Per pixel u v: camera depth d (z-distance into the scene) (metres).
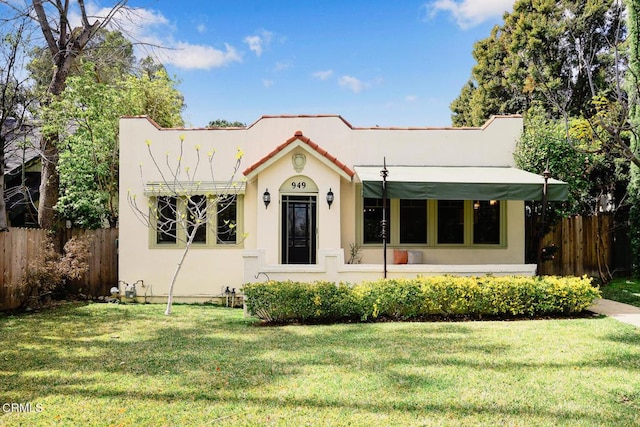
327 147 22.55
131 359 11.19
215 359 11.11
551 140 21.73
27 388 9.08
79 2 26.94
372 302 16.02
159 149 22.66
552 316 16.36
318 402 8.27
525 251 23.19
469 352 11.50
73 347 12.54
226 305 21.80
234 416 7.71
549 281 16.42
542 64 38.12
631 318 15.62
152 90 31.22
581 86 37.56
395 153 22.53
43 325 15.93
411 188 18.66
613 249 25.94
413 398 8.43
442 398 8.43
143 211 22.47
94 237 23.58
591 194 30.77
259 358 11.16
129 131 22.66
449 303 16.19
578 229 24.67
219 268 22.33
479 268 17.94
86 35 27.19
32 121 23.48
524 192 18.47
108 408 8.05
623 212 26.30
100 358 11.31
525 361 10.67
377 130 22.58
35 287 19.53
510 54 46.00
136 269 22.36
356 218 22.20
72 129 27.88
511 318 16.19
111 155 26.66
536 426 7.32
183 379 9.57
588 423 7.41
